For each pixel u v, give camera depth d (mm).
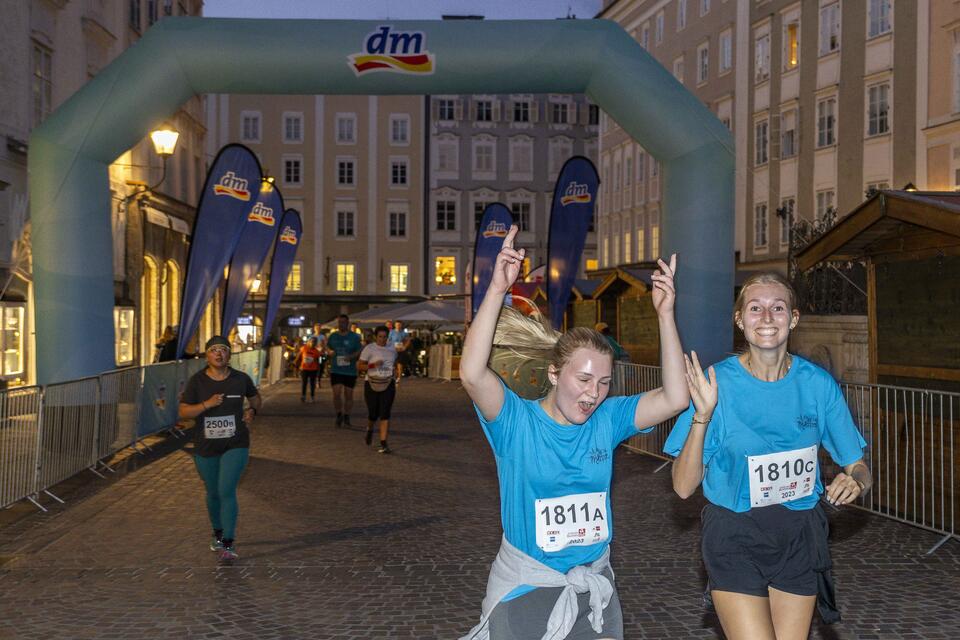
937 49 27859
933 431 8039
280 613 5852
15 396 9016
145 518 8742
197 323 15750
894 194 7949
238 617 5777
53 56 19641
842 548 7543
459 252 60594
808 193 34281
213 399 7238
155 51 13133
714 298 13523
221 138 58719
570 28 13555
